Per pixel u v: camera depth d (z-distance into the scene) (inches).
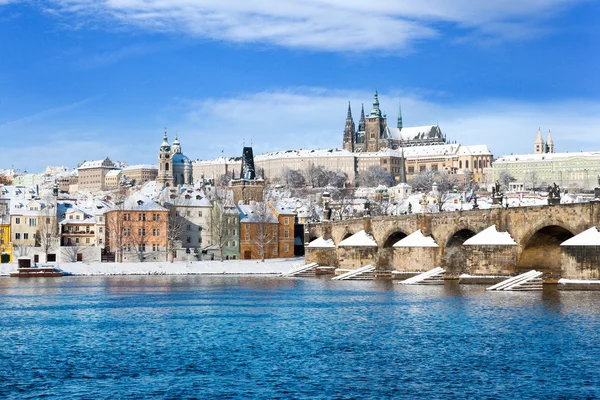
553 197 7751.0
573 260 6884.8
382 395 3627.0
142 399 3599.9
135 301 7303.2
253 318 6013.8
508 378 3909.9
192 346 4815.5
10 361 4394.7
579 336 4916.3
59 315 6259.8
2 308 6742.1
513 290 7460.6
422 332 5216.5
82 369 4183.1
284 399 3572.8
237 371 4106.8
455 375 3978.8
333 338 5049.2
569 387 3735.2
